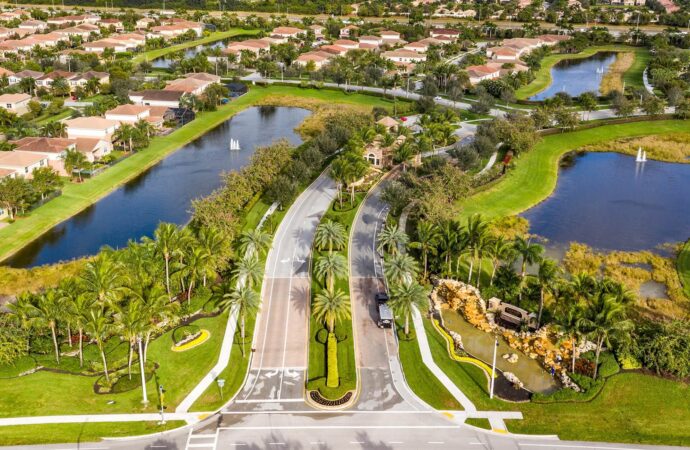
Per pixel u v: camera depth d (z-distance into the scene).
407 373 100.81
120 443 84.94
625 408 92.81
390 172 191.50
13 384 94.94
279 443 85.69
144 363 100.81
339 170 159.88
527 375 101.81
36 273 132.62
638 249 152.00
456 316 118.56
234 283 121.75
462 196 158.88
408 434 87.81
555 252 150.00
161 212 169.25
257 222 154.62
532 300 119.75
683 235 159.75
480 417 91.38
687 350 99.75
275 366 102.19
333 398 94.00
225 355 104.69
